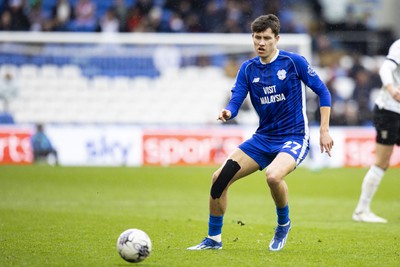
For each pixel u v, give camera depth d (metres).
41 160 83.69
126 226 38.72
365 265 27.03
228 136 84.25
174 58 96.12
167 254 28.91
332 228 39.31
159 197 56.59
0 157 83.12
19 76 93.06
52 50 94.50
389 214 48.19
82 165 82.88
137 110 95.06
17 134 83.25
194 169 79.69
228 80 96.31
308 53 92.19
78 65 94.88
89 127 84.06
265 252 29.78
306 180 71.62
